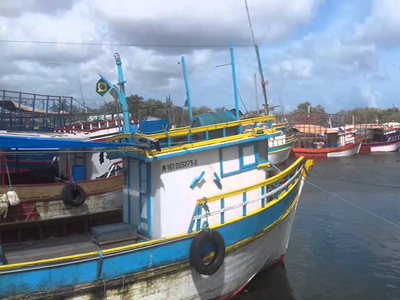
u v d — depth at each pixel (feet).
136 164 28.55
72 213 42.98
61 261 20.72
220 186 28.30
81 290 21.12
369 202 64.28
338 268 36.37
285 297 30.40
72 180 45.11
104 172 50.80
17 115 58.34
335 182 84.69
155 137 26.09
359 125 187.21
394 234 46.44
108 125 57.31
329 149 141.59
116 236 27.50
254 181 30.58
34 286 20.03
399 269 36.06
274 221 30.99
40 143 22.35
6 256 26.20
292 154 140.97
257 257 30.35
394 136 182.09
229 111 31.63
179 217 26.40
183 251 24.62
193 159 26.96
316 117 163.43
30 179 48.21
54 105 63.16
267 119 31.40
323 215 55.88
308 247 42.22
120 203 47.57
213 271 25.11
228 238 26.73
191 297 25.59
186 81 32.91
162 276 23.95
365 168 108.78
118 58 28.96
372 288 32.19
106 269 21.88
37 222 31.17
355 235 46.26
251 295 30.66
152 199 26.58
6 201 37.83
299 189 36.81
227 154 28.84
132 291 22.84
